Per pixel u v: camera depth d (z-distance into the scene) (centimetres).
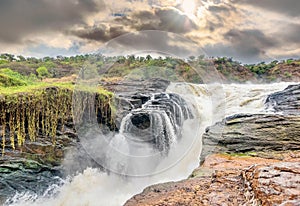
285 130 635
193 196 313
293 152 554
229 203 279
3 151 549
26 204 546
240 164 485
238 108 989
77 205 529
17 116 565
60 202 556
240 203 274
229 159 521
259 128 652
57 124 614
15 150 562
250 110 945
